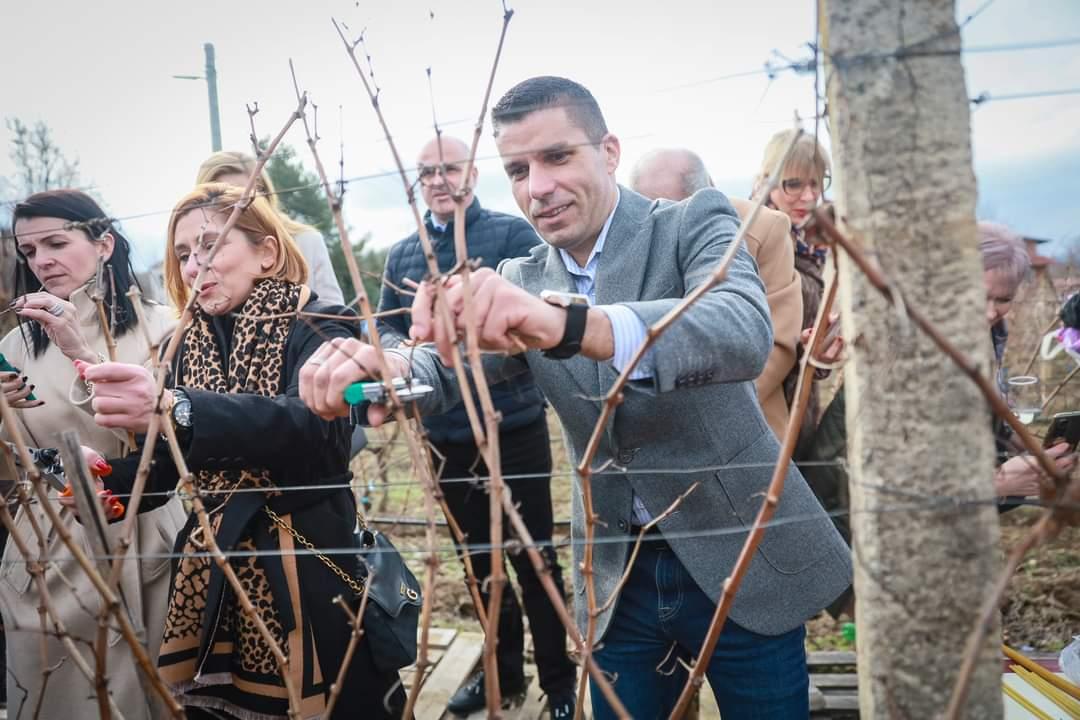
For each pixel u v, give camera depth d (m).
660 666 1.65
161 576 2.00
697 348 1.22
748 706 1.63
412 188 1.05
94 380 1.38
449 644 3.26
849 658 3.02
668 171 2.70
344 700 1.61
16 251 2.01
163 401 1.23
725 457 1.54
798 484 1.61
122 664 1.95
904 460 0.86
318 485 1.63
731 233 1.51
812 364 0.98
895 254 0.84
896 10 0.83
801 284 2.47
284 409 1.51
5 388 1.72
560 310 1.17
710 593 1.55
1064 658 1.89
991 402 0.75
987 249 1.98
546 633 2.65
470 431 2.72
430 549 1.03
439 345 1.09
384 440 4.84
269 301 1.66
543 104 1.52
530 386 2.74
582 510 1.70
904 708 0.88
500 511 0.95
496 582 0.95
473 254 2.97
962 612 0.86
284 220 2.74
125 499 1.66
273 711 1.57
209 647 1.54
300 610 1.56
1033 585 3.50
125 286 2.01
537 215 1.57
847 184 0.85
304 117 1.13
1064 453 1.68
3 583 1.98
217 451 1.45
